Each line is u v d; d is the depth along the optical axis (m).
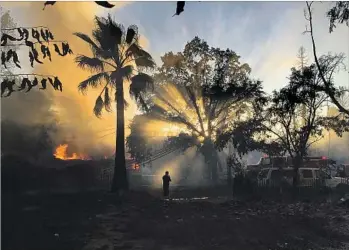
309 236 10.58
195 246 8.84
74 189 15.69
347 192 19.88
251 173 23.38
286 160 25.86
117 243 8.67
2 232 7.10
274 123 24.06
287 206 16.64
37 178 11.20
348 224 12.47
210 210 14.16
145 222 10.73
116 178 21.19
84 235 8.85
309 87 22.08
